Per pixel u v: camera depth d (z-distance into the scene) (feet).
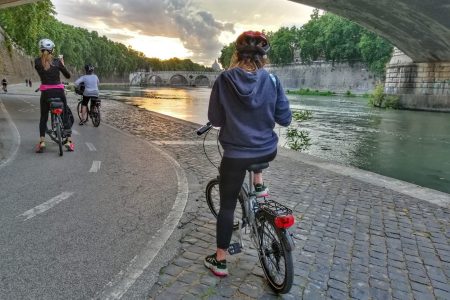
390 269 11.44
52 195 16.90
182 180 20.20
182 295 9.57
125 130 39.11
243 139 9.30
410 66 155.43
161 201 16.65
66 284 9.86
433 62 147.95
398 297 9.98
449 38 119.24
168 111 95.45
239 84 9.04
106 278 10.22
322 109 133.49
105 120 47.91
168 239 12.73
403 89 158.20
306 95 270.46
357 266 11.51
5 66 160.86
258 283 10.27
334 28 283.38
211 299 9.46
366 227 14.67
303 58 326.24
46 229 13.25
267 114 9.36
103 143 30.42
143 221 14.30
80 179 19.66
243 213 10.96
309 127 78.54
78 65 377.09
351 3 109.70
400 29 125.18
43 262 10.94
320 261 11.68
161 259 11.32
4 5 91.04
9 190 17.42
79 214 14.79
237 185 9.78
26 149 26.61
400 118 109.19
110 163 23.52
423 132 79.05
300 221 14.94
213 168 23.39
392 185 20.85
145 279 10.21
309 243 12.95
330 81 298.97
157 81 529.86
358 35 273.95
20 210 14.98
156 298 9.41
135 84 533.14
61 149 24.80
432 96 145.59
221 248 10.38
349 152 53.42
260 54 9.36
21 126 37.45
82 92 40.98
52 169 21.43
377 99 157.38
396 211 16.67
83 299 9.26
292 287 10.14
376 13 115.65
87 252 11.65
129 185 18.95
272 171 23.07
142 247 12.10
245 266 11.14
